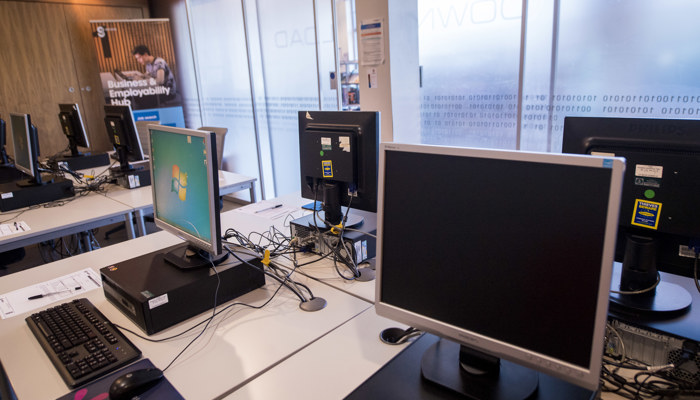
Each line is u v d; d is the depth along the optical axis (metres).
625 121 1.17
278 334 1.30
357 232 1.76
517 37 2.94
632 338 1.09
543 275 0.82
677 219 1.10
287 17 4.33
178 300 1.38
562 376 0.81
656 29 2.47
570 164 0.76
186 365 1.18
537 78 2.94
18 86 4.91
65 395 1.07
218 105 5.45
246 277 1.55
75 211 2.74
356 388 1.01
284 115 4.69
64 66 5.17
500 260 0.87
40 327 1.36
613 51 2.63
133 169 3.44
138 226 2.85
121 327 1.37
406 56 3.40
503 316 0.88
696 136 1.06
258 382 1.10
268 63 4.67
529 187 0.81
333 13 3.87
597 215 0.75
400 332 1.27
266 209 2.52
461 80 3.30
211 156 1.32
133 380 1.06
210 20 5.16
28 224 2.51
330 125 1.80
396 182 0.99
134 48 5.33
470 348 1.00
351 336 1.27
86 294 1.62
